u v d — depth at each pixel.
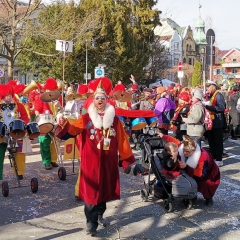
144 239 4.81
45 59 32.12
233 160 9.83
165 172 5.85
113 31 34.81
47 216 5.66
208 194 6.04
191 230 5.11
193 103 8.32
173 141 6.36
